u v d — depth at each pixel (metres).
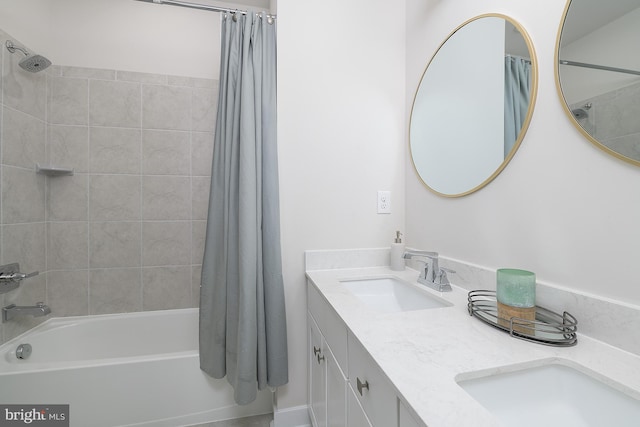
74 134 1.77
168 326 1.88
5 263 1.43
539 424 0.55
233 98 1.38
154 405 1.36
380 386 0.59
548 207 0.78
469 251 1.07
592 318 0.66
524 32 0.84
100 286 1.83
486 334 0.70
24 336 1.52
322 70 1.42
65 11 1.77
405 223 1.52
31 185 1.60
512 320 0.69
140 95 1.88
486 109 0.99
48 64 1.43
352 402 0.77
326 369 1.04
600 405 0.54
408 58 1.49
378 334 0.70
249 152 1.27
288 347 1.39
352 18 1.46
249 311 1.23
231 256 1.34
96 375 1.29
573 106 0.71
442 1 1.22
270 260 1.32
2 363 1.30
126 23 1.86
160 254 1.92
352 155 1.46
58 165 1.75
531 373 0.58
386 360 0.58
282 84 1.37
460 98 1.11
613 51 0.62
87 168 1.80
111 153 1.83
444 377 0.52
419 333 0.71
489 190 0.98
